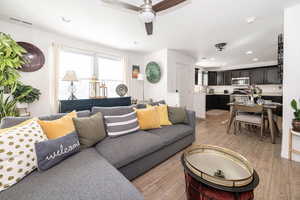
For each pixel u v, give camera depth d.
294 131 1.86
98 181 0.95
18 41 2.52
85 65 3.49
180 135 2.19
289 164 1.87
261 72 5.79
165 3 1.36
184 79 4.73
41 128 1.27
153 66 4.29
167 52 3.95
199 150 1.32
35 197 0.81
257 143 2.64
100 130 1.73
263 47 3.77
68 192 0.85
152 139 1.82
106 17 2.23
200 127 3.81
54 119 1.55
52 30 2.74
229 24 2.44
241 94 6.12
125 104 3.45
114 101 3.21
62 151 1.18
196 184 0.98
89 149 1.50
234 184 0.83
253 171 0.97
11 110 2.04
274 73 5.46
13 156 0.95
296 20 1.87
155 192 1.41
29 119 1.35
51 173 1.03
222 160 1.20
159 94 4.23
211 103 6.97
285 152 2.05
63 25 2.52
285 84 2.00
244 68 6.27
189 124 2.61
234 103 3.26
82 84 3.46
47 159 1.07
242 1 1.80
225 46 3.67
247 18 2.24
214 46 3.72
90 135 1.57
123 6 1.42
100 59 3.75
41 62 2.77
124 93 4.03
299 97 1.90
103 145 1.61
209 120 4.70
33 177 0.98
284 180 1.55
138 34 2.92
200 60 5.49
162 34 2.91
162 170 1.79
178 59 4.36
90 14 2.15
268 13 2.09
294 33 1.89
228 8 1.96
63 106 2.32
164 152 1.95
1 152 0.91
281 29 2.64
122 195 0.85
